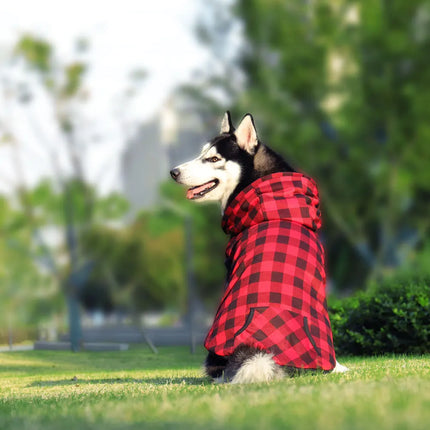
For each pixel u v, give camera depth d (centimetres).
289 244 494
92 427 267
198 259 2184
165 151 3128
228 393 365
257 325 457
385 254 1616
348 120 1520
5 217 1872
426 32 1519
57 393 527
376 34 1491
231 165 587
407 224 1686
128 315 2058
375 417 244
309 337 463
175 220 2022
